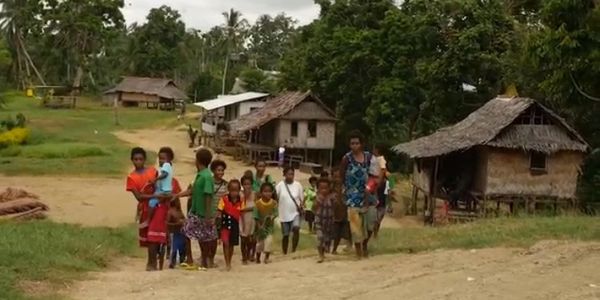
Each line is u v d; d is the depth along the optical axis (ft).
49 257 37.01
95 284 32.71
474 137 91.91
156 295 29.89
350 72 146.92
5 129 187.93
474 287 27.84
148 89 299.38
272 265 38.32
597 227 42.22
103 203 96.84
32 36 326.44
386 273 32.63
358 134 37.45
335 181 43.78
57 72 336.29
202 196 37.47
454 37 122.31
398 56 136.15
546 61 76.48
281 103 169.68
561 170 92.63
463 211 93.86
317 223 40.37
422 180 101.14
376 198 39.40
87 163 141.38
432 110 130.31
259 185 45.57
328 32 161.68
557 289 27.04
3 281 30.48
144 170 37.65
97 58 339.98
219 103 197.47
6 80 328.90
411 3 143.74
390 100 132.46
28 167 132.98
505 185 91.97
